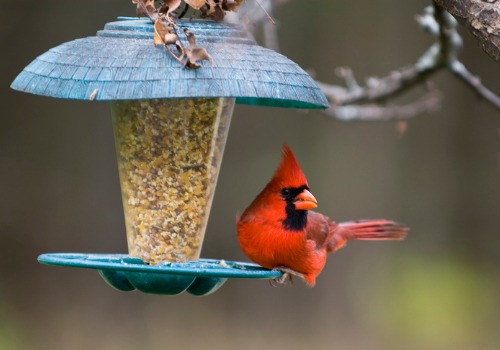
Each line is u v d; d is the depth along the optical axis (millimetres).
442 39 7215
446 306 12984
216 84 4523
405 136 13750
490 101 7348
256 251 6027
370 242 13422
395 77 7746
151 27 4895
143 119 5453
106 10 13219
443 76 14047
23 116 13633
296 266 6148
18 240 13500
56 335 13125
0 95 13469
